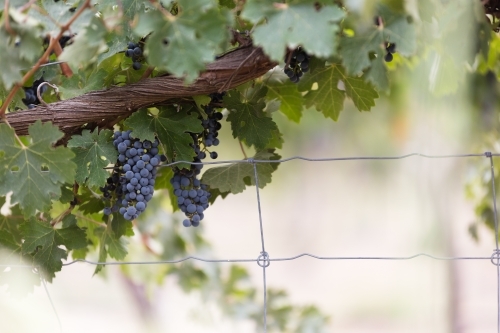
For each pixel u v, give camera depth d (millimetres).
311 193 11383
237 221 13406
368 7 3098
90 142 3234
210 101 3279
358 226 11328
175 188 3277
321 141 7324
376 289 9469
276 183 8812
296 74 3252
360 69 3129
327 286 10133
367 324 8508
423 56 3373
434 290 5598
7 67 3129
